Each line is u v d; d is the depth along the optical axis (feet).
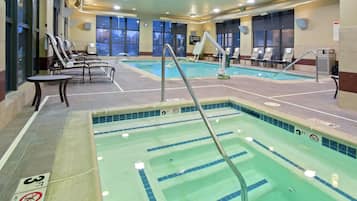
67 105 9.96
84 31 46.03
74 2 33.12
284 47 36.11
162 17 50.03
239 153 8.28
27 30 13.01
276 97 12.84
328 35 28.50
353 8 10.28
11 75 9.52
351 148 6.83
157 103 10.66
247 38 42.68
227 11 44.09
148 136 9.29
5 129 6.96
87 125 7.43
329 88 15.99
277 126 9.48
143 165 7.07
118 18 49.06
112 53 49.49
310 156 7.86
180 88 15.06
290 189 6.27
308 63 31.14
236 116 11.27
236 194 5.98
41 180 4.28
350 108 10.30
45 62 16.20
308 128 8.11
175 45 54.08
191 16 51.19
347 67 10.39
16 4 9.55
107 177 6.29
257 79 20.26
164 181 6.38
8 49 9.39
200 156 8.00
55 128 7.10
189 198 5.76
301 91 14.74
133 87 15.14
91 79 18.53
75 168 4.74
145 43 51.03
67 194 3.87
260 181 6.63
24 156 5.24
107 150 7.99
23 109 9.23
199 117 10.88
